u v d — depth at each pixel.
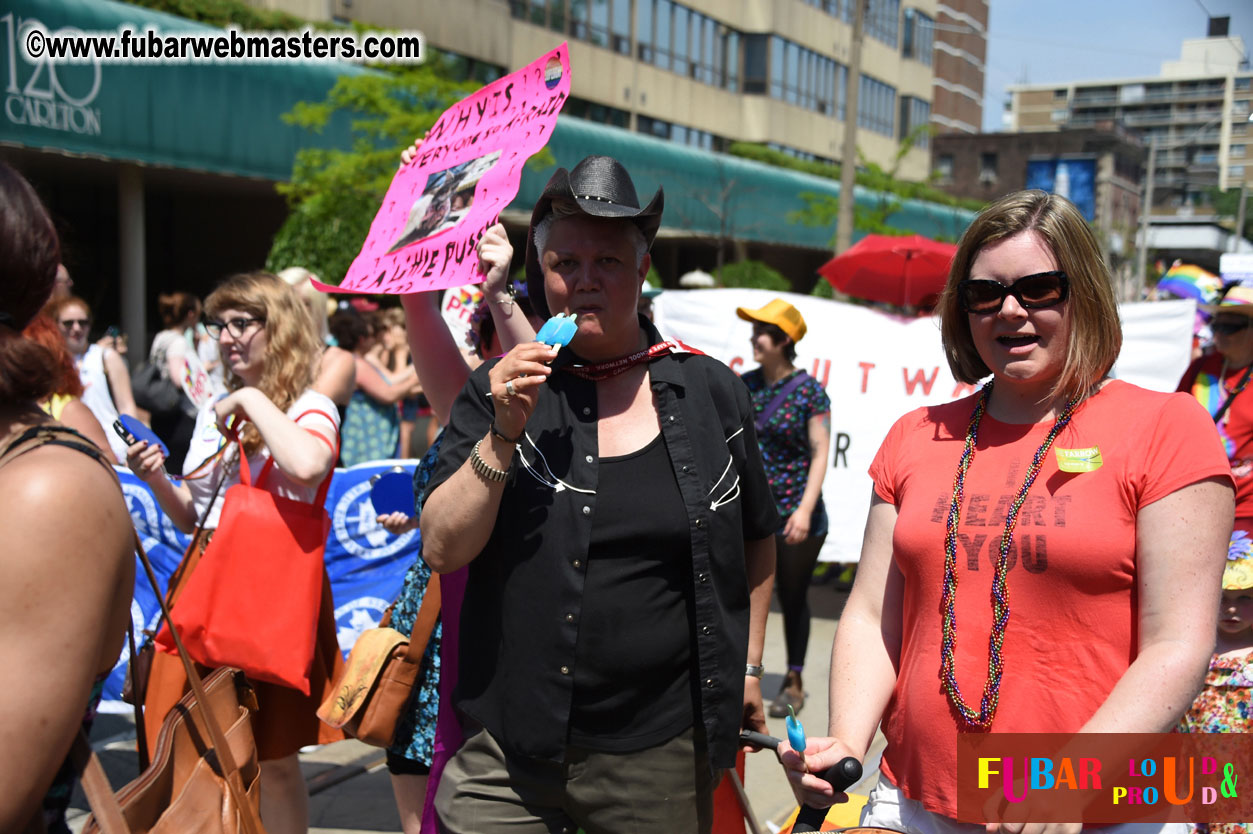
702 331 7.41
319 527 3.01
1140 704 1.67
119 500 1.41
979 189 60.97
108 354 5.12
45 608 1.29
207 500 3.25
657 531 2.08
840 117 34.56
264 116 13.55
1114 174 60.38
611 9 24.31
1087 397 1.92
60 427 1.41
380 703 2.82
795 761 1.89
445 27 18.64
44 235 1.45
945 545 1.92
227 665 2.89
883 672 2.06
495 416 2.01
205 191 18.81
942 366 7.00
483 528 2.02
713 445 2.17
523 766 2.12
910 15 40.22
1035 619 1.81
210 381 6.09
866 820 2.04
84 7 11.24
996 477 1.93
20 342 1.41
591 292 2.13
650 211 2.11
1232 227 73.00
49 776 1.31
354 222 12.48
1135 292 40.72
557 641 2.05
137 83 11.90
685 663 2.14
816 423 5.02
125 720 4.79
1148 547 1.75
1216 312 4.09
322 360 4.18
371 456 7.42
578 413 2.15
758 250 29.91
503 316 2.60
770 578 2.45
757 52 29.86
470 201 2.56
